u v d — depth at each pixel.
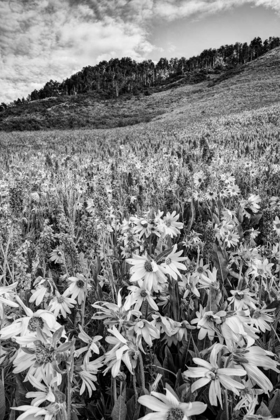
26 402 1.23
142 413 1.34
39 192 4.68
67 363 0.98
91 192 4.18
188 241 2.61
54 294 1.71
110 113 78.31
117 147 12.58
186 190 4.10
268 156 7.04
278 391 1.31
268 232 2.43
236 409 1.17
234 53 146.38
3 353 1.17
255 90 53.66
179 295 1.84
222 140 11.77
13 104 119.50
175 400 0.86
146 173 5.56
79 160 8.54
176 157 6.86
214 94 66.88
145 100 92.88
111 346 1.39
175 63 168.12
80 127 61.22
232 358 1.05
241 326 1.12
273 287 2.07
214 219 2.68
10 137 30.38
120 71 171.62
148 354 1.48
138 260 1.45
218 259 2.05
